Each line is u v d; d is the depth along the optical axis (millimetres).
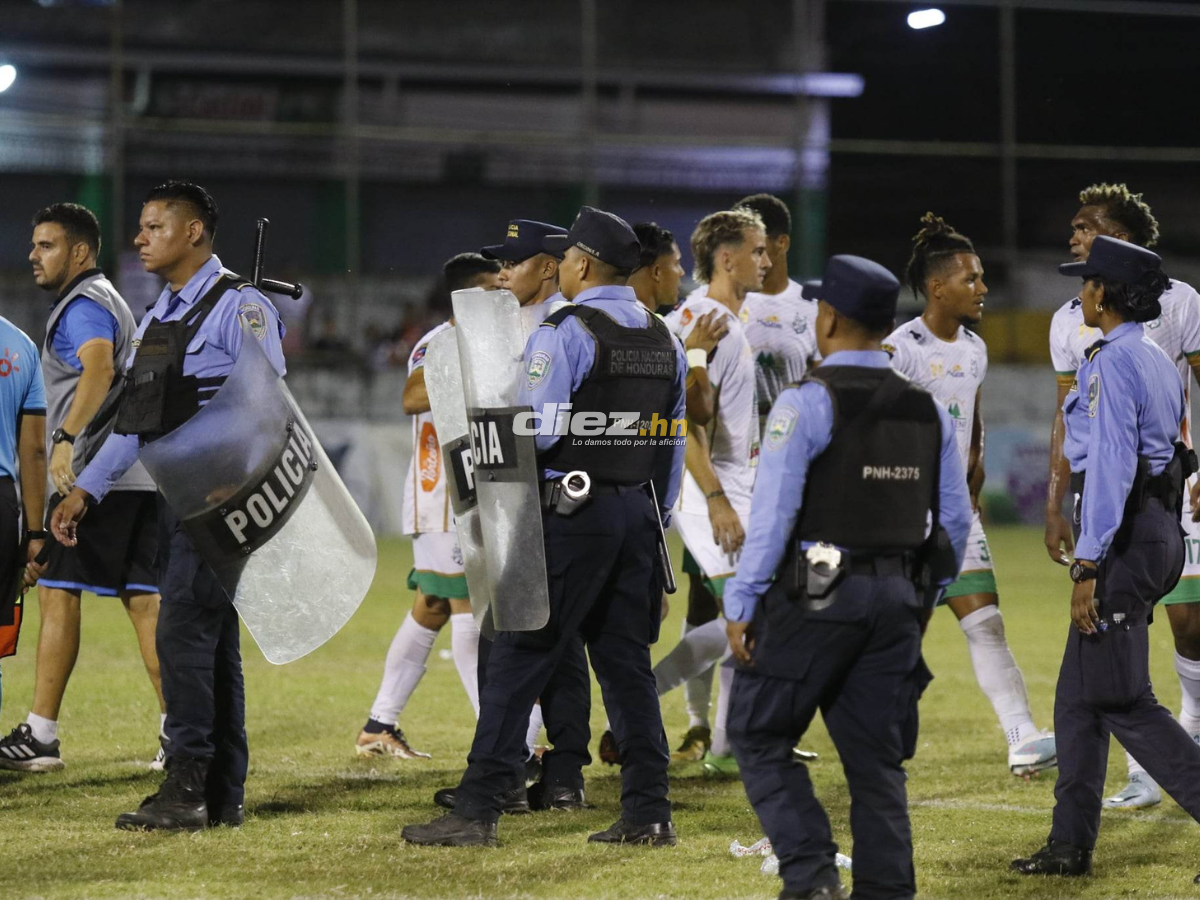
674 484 17719
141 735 23578
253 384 16688
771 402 24125
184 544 17203
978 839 17703
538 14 92438
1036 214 87312
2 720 24609
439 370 17562
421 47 91625
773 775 13469
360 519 17578
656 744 17109
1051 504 20016
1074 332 19969
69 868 15469
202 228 17531
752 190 91000
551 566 16469
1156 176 87750
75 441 20906
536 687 16859
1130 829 18469
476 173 91625
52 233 21641
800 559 13234
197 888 14719
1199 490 18141
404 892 14688
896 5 89188
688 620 23812
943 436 13562
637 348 16672
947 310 22125
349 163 77000
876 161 87375
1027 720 21344
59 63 90000
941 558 13719
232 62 90375
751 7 91875
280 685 29484
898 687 13336
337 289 86688
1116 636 15930
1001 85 86938
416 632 22594
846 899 13312
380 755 22484
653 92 92438
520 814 18797
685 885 15062
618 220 17109
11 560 19875
